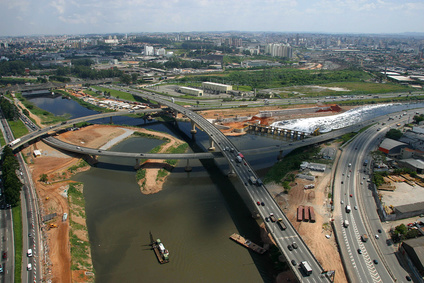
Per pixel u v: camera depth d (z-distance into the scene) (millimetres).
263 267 143125
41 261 139000
